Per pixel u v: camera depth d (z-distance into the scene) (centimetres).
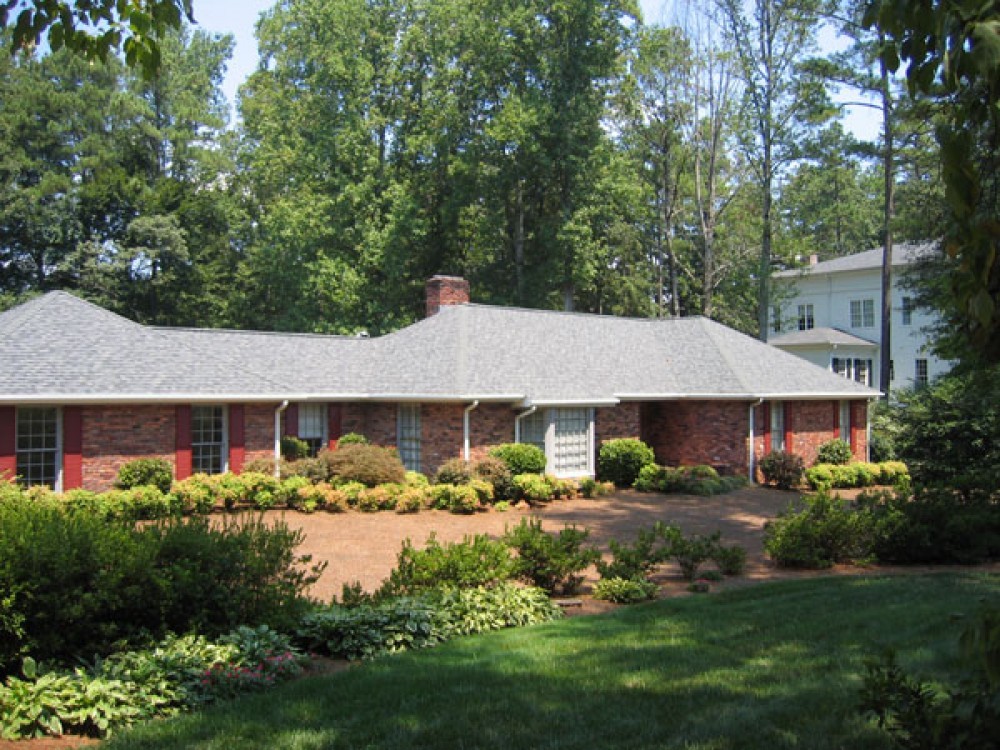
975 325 285
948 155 263
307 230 3600
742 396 2436
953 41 248
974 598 981
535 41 3666
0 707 575
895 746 522
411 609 865
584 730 575
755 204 4303
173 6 615
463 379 2162
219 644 727
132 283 3972
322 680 690
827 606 956
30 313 2006
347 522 1708
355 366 2448
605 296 4344
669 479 2245
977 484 1580
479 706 623
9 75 4212
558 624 908
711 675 698
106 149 4275
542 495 1994
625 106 3925
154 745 550
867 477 2458
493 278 4091
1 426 1720
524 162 3678
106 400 1817
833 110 3184
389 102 3922
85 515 742
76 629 672
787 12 3397
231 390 2030
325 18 3662
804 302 4684
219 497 1812
